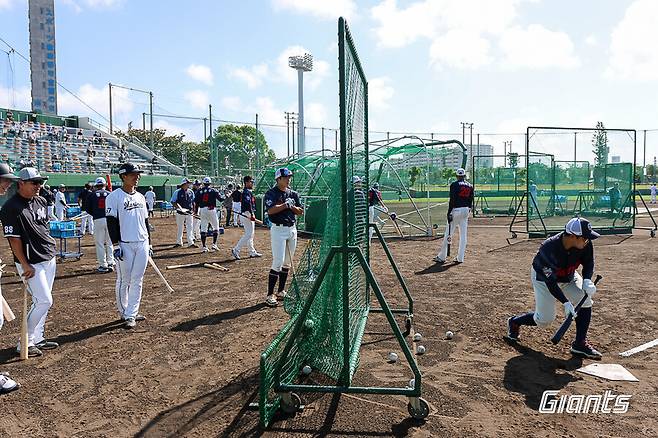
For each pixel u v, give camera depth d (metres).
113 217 6.56
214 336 6.26
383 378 4.88
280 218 7.63
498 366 5.16
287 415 4.18
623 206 18.31
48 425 4.05
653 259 11.55
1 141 30.20
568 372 5.00
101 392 4.66
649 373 4.95
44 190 20.59
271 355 4.46
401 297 8.09
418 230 18.41
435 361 5.32
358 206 5.72
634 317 6.82
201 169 49.75
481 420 4.03
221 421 4.08
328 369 4.81
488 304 7.61
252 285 9.23
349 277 4.95
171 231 20.20
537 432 3.83
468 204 11.27
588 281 5.33
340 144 4.29
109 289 9.06
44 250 5.72
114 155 37.94
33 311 5.70
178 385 4.80
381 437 3.79
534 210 19.53
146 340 6.14
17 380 4.96
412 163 20.39
